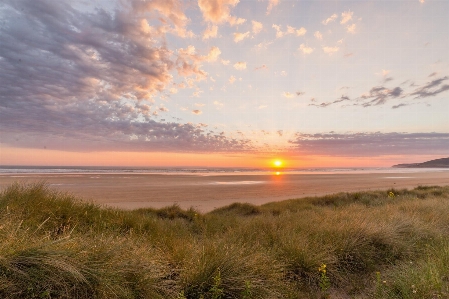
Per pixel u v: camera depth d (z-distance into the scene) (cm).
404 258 474
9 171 6038
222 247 416
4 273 235
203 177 4906
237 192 2389
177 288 322
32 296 232
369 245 509
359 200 1516
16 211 420
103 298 258
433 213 780
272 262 402
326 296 363
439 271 374
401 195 1678
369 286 392
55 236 393
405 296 319
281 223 679
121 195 2008
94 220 529
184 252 402
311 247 472
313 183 3538
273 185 3194
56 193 616
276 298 337
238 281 333
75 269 251
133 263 311
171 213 1045
